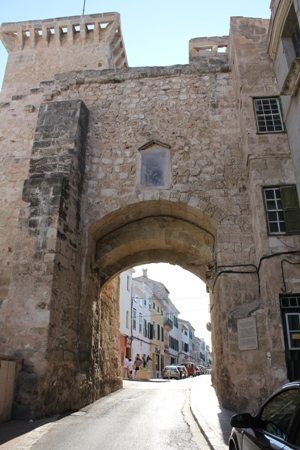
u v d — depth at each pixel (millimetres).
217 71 14602
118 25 21891
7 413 9039
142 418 9633
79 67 21219
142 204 13117
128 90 14719
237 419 3982
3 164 15617
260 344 10438
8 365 9234
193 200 12719
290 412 3361
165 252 15656
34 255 11055
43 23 22031
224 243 12031
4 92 20875
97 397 13367
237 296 11320
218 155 13289
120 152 13766
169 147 13578
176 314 68438
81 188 13195
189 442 7129
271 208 11180
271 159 11648
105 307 15422
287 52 11602
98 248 13914
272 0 11797
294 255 10453
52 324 10469
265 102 12516
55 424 8758
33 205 11695
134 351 39688
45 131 13148
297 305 10102
